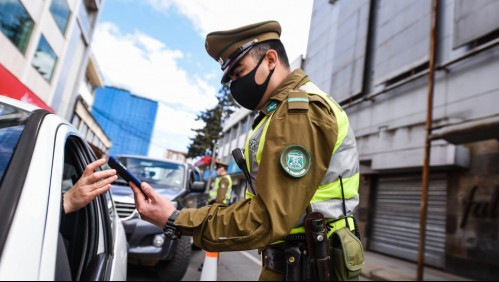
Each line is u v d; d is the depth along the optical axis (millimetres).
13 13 8703
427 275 5805
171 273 3498
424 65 6523
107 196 1856
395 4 7473
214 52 1045
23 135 889
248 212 767
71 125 1298
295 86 995
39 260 626
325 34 7441
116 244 1717
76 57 16453
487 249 5535
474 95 5281
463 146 6121
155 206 854
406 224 7418
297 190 761
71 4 13148
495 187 5578
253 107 1082
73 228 1352
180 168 4785
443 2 6281
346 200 930
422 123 6551
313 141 793
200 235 800
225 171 6438
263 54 1015
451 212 6309
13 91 5520
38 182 759
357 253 916
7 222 651
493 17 3291
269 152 792
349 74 8234
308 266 893
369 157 7953
